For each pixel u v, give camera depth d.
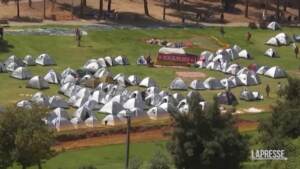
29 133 155.50
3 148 157.00
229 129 148.88
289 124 171.88
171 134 150.50
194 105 150.62
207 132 148.25
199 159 147.62
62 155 193.75
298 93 185.12
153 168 152.00
